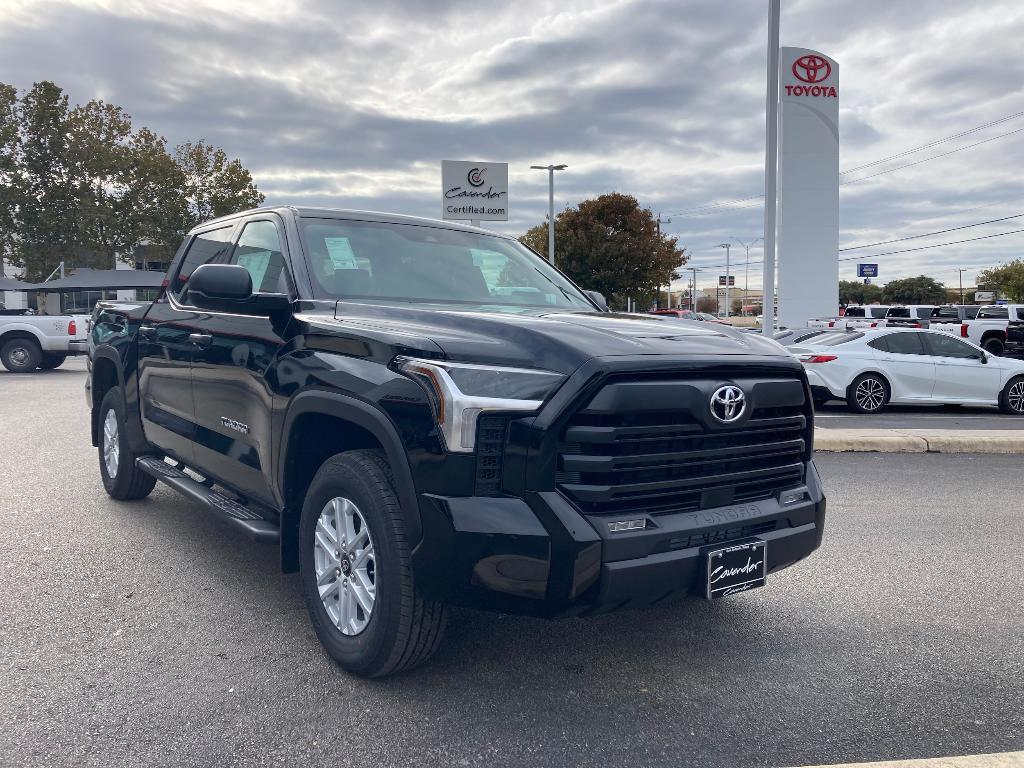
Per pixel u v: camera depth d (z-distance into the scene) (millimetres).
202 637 3680
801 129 22016
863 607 4242
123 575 4508
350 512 3283
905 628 3951
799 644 3738
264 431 3771
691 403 2967
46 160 39688
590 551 2770
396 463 2949
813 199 22172
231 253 4707
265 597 4199
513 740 2832
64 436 9242
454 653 3572
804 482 3480
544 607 2803
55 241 39844
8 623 3816
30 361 18656
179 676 3285
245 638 3674
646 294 48781
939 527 5891
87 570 4582
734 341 3367
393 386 3004
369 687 3215
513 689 3223
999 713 3080
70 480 6887
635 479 2918
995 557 5152
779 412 3340
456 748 2773
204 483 4734
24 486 6648
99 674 3293
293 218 4203
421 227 4613
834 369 13648
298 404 3441
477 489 2818
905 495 6957
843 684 3324
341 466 3279
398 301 3896
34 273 39719
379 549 3045
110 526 5465
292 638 3684
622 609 2953
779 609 4203
